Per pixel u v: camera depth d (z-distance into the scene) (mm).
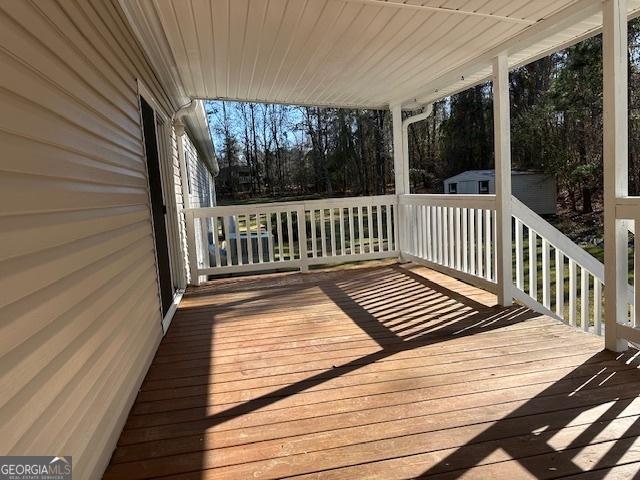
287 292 4801
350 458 1737
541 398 2158
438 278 5074
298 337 3268
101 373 1825
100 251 1963
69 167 1707
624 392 2188
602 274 3736
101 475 1686
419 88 5148
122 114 2709
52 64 1626
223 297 4727
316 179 24953
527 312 3652
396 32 3365
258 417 2092
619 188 2611
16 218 1235
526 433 1859
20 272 1228
